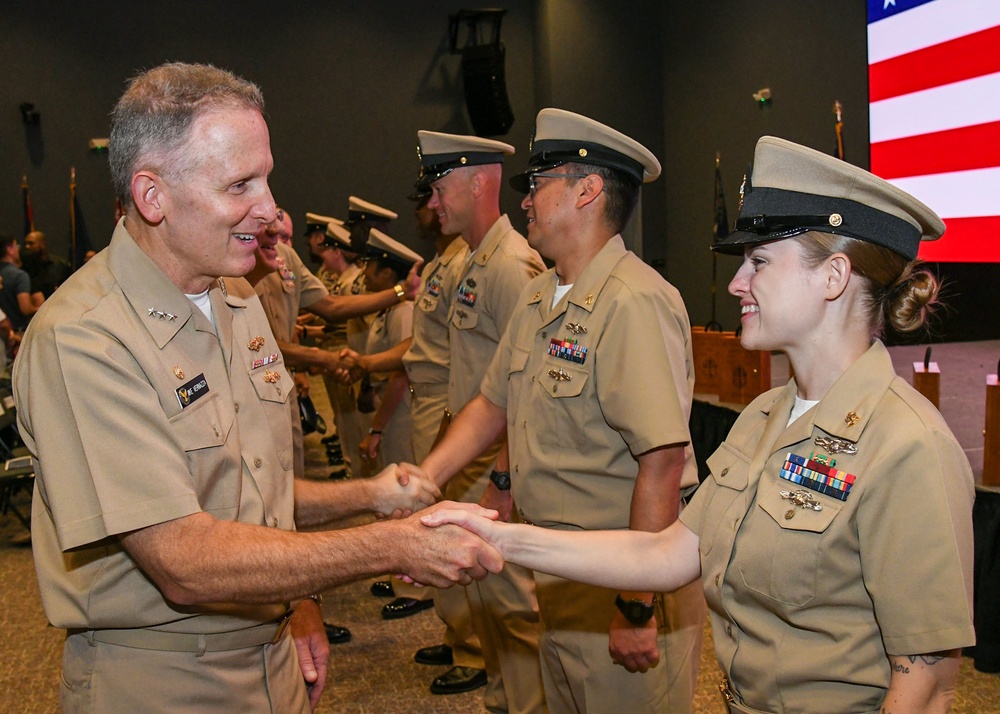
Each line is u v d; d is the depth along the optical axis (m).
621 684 1.73
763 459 1.13
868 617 1.04
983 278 5.44
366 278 3.89
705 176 7.98
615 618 1.62
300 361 3.32
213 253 1.22
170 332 1.23
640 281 1.66
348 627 3.28
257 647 1.34
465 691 2.75
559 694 1.87
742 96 7.31
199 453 1.23
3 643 3.21
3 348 5.06
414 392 3.07
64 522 1.11
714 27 7.63
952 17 4.47
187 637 1.25
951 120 4.52
